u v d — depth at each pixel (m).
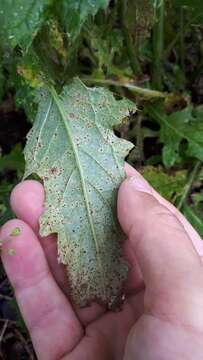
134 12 0.18
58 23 0.16
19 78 0.18
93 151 0.16
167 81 0.22
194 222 0.20
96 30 0.19
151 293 0.13
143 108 0.21
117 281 0.16
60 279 0.16
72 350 0.16
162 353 0.13
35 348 0.16
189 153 0.20
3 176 0.21
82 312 0.16
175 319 0.13
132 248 0.15
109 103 0.17
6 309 0.20
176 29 0.22
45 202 0.16
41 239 0.16
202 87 0.23
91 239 0.16
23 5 0.14
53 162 0.16
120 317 0.16
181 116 0.20
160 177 0.20
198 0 0.18
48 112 0.17
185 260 0.13
